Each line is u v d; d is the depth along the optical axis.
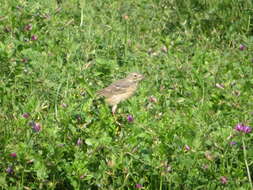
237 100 12.84
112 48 15.41
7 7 15.56
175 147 9.87
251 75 14.71
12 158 9.50
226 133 10.38
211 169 10.05
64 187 10.04
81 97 11.99
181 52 15.95
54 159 9.48
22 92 12.22
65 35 15.03
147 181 10.06
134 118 10.73
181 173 9.85
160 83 13.94
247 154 10.18
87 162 9.56
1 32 14.64
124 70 14.34
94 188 10.06
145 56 15.35
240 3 18.56
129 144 9.94
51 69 12.92
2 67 12.76
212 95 13.19
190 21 18.64
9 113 11.02
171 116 11.95
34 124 9.96
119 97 13.20
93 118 10.45
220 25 18.22
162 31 18.27
